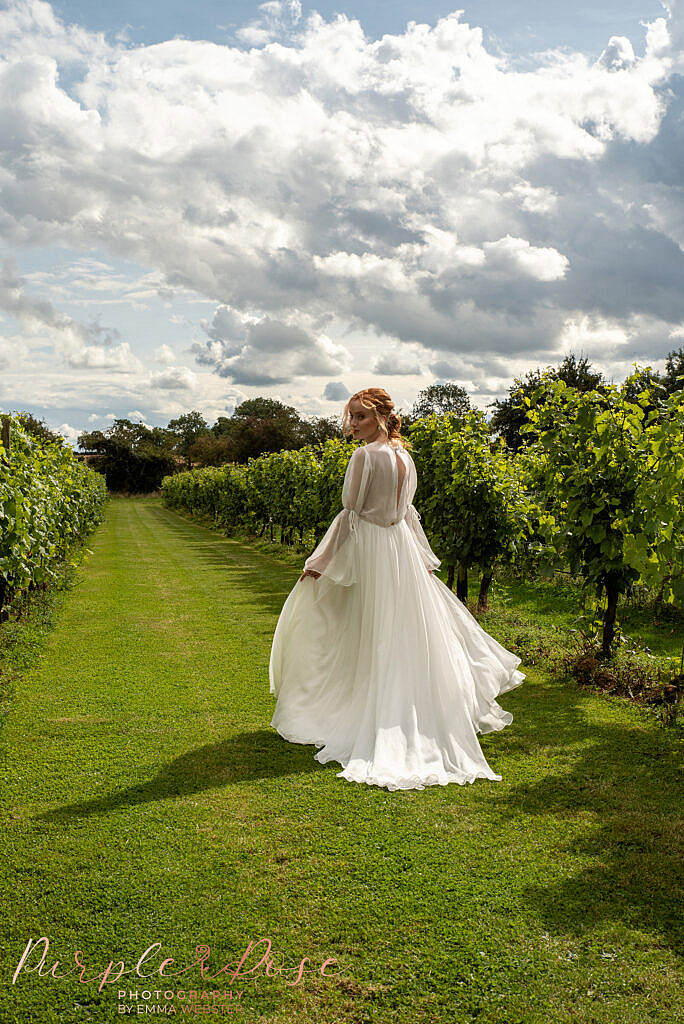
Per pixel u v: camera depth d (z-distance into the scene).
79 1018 1.93
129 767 3.68
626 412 5.65
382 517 4.00
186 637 7.01
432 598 4.02
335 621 4.15
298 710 4.12
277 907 2.42
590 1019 1.91
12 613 7.87
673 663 5.84
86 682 5.31
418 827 3.01
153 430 89.62
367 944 2.22
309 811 3.16
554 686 5.30
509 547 8.00
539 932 2.29
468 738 3.75
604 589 6.58
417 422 9.20
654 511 4.61
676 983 2.05
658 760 3.82
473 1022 1.90
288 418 54.12
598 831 2.98
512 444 30.20
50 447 11.88
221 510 26.23
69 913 2.38
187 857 2.75
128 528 27.33
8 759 3.79
